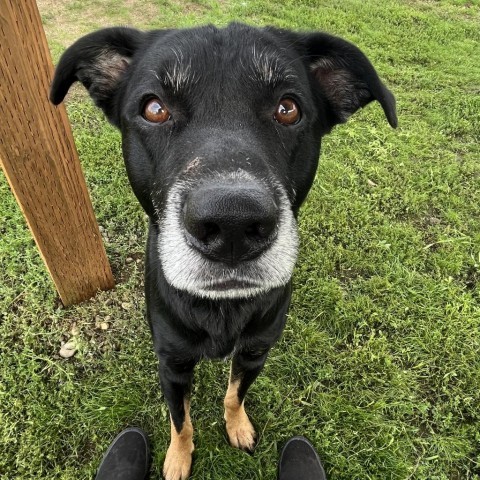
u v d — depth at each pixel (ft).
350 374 3.10
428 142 4.97
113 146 4.30
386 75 5.87
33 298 3.22
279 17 6.59
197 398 2.96
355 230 3.96
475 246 3.97
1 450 2.63
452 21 7.47
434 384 3.11
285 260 1.64
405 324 3.37
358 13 7.12
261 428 2.88
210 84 1.83
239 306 2.09
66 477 2.57
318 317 3.40
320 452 2.81
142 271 3.50
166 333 2.21
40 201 2.58
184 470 2.63
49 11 6.13
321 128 2.40
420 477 2.71
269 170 1.69
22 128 2.26
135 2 6.53
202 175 1.55
